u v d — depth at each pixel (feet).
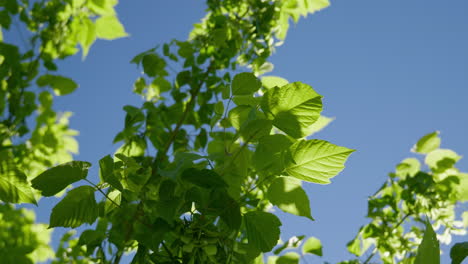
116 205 3.65
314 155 3.37
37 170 8.25
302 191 3.47
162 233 3.46
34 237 7.02
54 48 8.33
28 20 8.23
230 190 3.65
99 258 4.50
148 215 3.73
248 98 3.65
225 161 3.58
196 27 8.04
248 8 8.27
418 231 7.12
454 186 7.13
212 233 3.46
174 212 3.41
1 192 3.25
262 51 8.22
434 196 7.17
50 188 3.33
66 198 3.40
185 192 3.51
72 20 8.16
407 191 7.35
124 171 3.68
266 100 3.45
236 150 3.70
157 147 6.46
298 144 3.38
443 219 7.15
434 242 2.80
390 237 7.12
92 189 3.43
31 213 7.16
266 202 6.88
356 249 7.46
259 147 3.50
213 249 3.40
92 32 8.05
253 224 3.57
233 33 8.06
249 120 3.41
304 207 3.48
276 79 3.94
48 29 8.16
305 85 3.42
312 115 3.42
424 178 7.19
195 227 3.48
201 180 3.41
